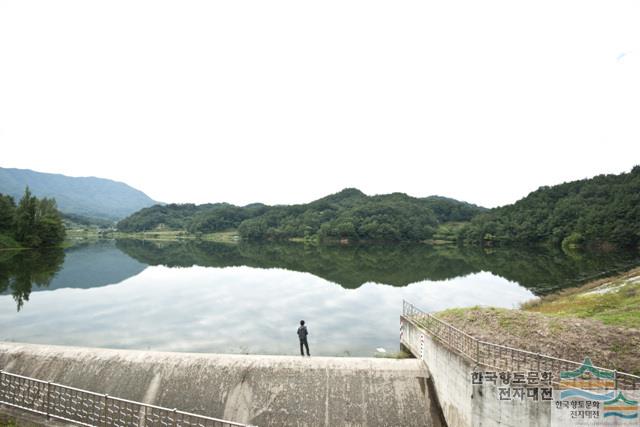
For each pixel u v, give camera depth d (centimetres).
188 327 2798
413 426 1400
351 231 13438
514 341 1423
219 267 6344
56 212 10175
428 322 1827
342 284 4666
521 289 4269
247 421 1388
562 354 1310
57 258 7194
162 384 1472
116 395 1445
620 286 3112
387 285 4591
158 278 5094
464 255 8969
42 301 3603
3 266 5753
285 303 3609
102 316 3081
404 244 13338
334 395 1451
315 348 2336
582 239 9488
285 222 16775
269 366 1520
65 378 1500
